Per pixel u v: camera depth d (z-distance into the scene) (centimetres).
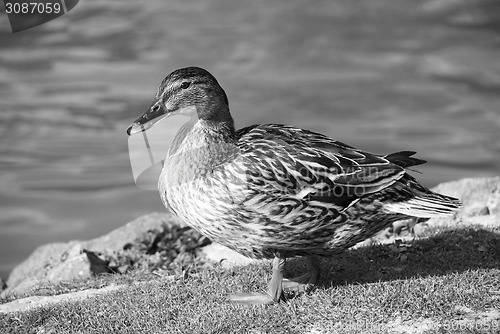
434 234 1233
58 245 1517
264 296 1003
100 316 992
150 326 955
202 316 965
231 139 994
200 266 1225
